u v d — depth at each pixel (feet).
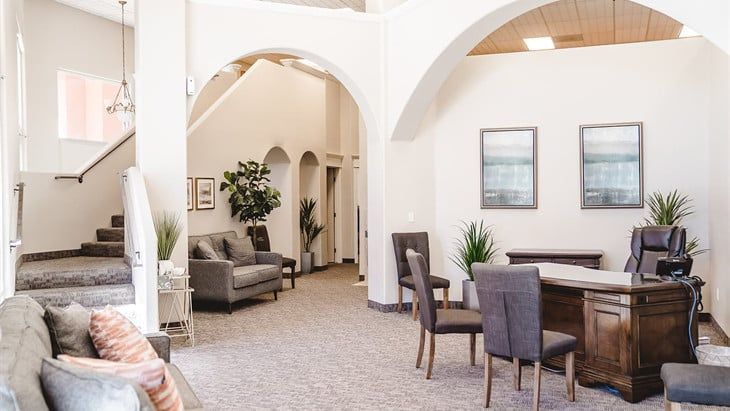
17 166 20.29
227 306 26.30
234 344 19.57
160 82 20.59
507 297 12.98
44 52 30.22
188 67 21.33
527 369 16.58
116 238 24.29
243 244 28.81
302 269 38.27
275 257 28.81
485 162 25.48
